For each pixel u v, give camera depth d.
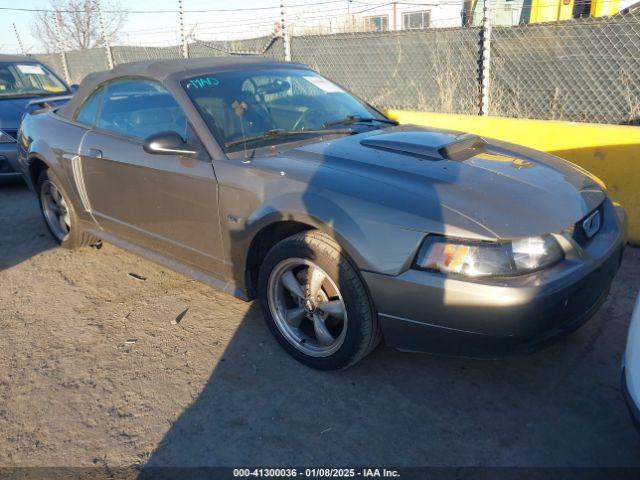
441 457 2.36
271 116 3.47
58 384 2.92
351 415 2.63
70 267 4.39
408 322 2.49
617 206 3.16
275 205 2.80
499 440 2.45
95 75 4.24
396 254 2.44
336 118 3.70
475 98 7.36
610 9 8.57
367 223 2.52
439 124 5.41
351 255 2.55
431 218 2.42
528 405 2.67
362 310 2.62
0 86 7.63
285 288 3.01
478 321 2.34
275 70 3.91
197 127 3.22
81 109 4.22
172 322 3.50
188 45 10.95
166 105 3.45
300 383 2.87
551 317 2.38
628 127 4.43
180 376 2.96
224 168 3.05
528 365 2.97
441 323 2.41
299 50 9.32
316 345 2.94
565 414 2.60
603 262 2.60
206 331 3.38
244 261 3.08
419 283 2.39
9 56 8.31
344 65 8.80
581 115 6.81
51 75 8.41
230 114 3.35
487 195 2.55
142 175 3.50
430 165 2.85
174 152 3.11
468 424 2.55
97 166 3.86
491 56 7.17
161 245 3.64
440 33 7.54
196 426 2.59
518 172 2.85
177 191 3.31
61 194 4.46
